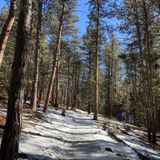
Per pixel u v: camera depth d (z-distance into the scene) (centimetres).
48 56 4472
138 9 2398
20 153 976
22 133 1299
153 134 2156
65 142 1416
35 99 2250
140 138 2167
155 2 2131
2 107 1898
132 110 5356
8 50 3169
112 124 2738
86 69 5528
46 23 2784
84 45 4278
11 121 809
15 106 816
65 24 3447
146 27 2259
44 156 1041
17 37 861
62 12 2673
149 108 2312
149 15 2338
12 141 800
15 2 1392
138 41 2420
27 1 880
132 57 2527
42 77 4416
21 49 849
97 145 1372
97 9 2900
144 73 2412
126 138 1872
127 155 1302
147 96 2402
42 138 1323
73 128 2009
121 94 5512
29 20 879
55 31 3372
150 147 1816
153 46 2414
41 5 2248
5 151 794
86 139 1549
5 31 1373
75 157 1157
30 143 1162
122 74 5238
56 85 3734
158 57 2262
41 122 1811
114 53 4822
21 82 834
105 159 1159
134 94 4634
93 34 3136
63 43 3816
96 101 2952
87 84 5228
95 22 2970
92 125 2288
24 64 847
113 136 1791
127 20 2420
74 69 5578
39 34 2378
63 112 2712
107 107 5162
